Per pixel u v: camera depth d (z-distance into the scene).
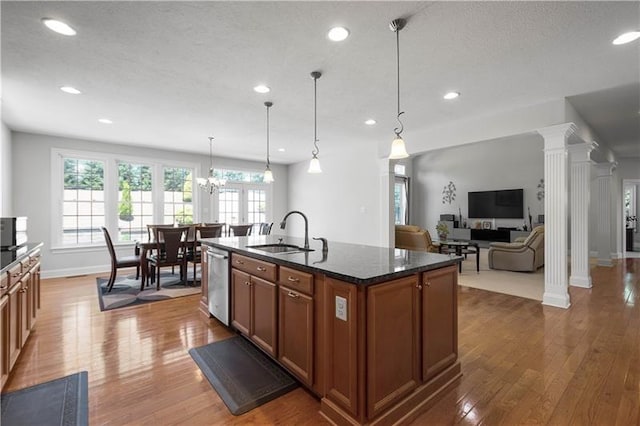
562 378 2.10
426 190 10.27
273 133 5.07
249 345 2.63
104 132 4.97
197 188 6.79
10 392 1.94
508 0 1.84
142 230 6.11
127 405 1.82
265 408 1.81
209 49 2.41
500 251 5.78
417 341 1.84
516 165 8.43
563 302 3.57
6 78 2.92
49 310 3.50
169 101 3.56
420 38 2.26
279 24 2.08
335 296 1.69
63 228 5.34
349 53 2.48
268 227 6.44
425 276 1.89
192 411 1.77
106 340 2.71
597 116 4.16
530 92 3.31
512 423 1.67
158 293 4.21
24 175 4.95
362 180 6.08
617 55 2.52
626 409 1.77
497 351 2.49
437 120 4.31
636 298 3.97
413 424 1.68
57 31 2.14
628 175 7.55
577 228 4.65
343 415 1.63
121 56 2.51
